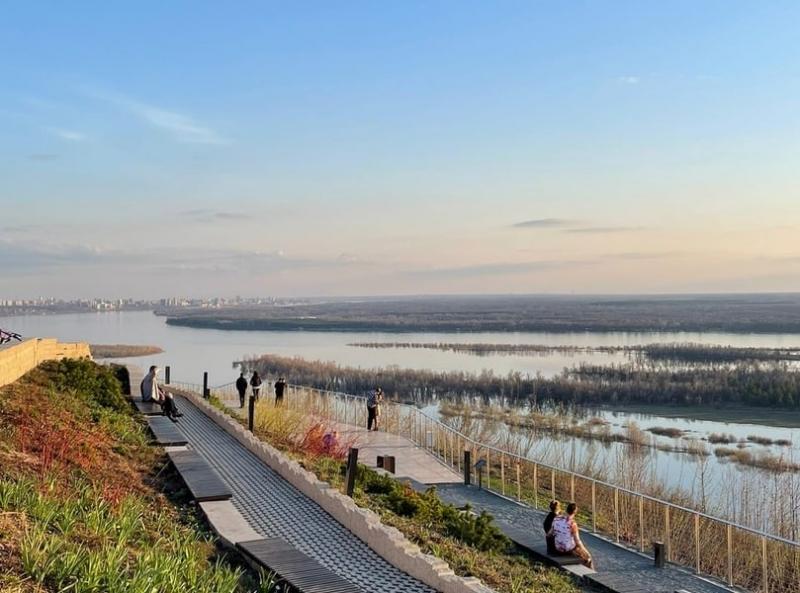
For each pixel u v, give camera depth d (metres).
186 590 7.88
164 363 111.12
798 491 22.53
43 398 16.80
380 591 9.55
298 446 21.95
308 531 12.02
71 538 8.20
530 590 11.84
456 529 14.91
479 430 34.53
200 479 13.59
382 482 17.67
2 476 9.73
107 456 14.09
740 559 18.28
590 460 27.80
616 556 15.70
